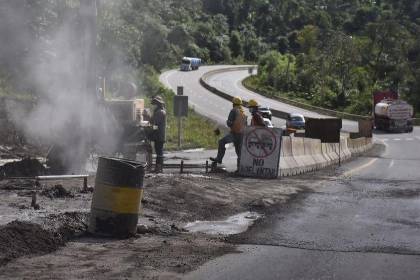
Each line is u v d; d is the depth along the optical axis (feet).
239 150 70.38
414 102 338.54
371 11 581.53
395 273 29.53
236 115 70.08
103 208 35.70
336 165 102.68
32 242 31.89
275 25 628.28
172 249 33.42
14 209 39.65
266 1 635.25
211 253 32.83
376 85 363.35
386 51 397.19
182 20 386.73
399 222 43.11
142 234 37.11
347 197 55.83
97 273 28.02
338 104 343.05
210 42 537.65
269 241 36.09
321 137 114.32
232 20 597.93
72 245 33.47
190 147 137.59
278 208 48.49
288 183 65.41
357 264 31.14
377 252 33.83
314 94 364.38
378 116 234.79
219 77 440.86
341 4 654.12
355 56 375.86
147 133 66.85
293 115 221.05
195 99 305.12
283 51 591.37
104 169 35.83
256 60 576.61
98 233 35.86
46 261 29.81
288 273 29.17
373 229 40.40
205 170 75.36
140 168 36.19
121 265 29.63
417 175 82.89
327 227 40.91
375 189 62.80
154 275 28.04
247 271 29.35
